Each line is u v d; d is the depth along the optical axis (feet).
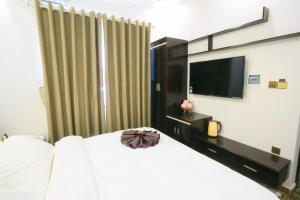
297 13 5.23
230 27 7.23
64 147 4.48
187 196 3.09
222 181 3.46
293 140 5.62
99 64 7.75
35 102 7.50
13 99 7.06
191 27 9.06
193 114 8.93
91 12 7.19
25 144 4.00
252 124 6.71
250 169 5.80
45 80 6.66
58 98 6.98
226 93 7.35
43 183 3.25
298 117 5.44
